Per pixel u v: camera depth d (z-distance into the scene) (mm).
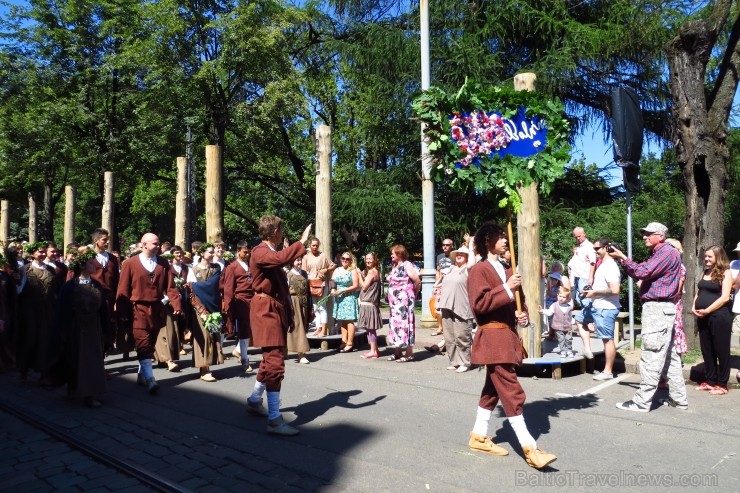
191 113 22953
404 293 9312
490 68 17609
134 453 5086
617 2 17172
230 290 8414
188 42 22734
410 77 18750
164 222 45812
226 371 8828
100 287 7016
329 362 9422
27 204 39438
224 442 5355
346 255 10352
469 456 4879
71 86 26578
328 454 4973
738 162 16797
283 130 25375
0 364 9289
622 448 5066
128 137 25734
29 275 8477
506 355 4621
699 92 8867
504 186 5734
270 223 5980
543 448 5074
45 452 5258
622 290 13391
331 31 23406
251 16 21703
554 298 9555
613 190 19625
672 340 6262
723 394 6977
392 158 22078
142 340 7402
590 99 19219
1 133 26344
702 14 14000
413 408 6477
